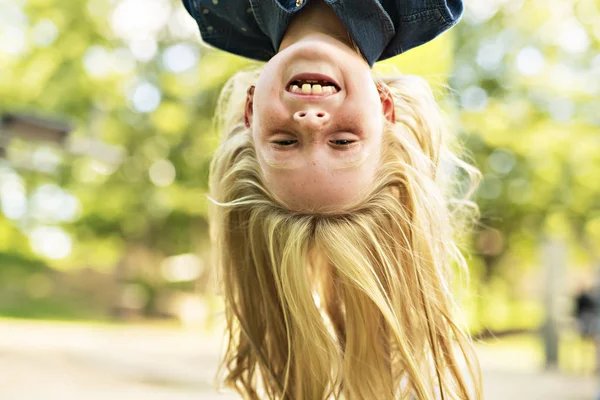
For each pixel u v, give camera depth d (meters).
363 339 0.86
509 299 15.91
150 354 8.22
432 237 0.86
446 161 1.01
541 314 10.10
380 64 1.02
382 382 0.87
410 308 0.85
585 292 8.30
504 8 9.66
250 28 0.89
